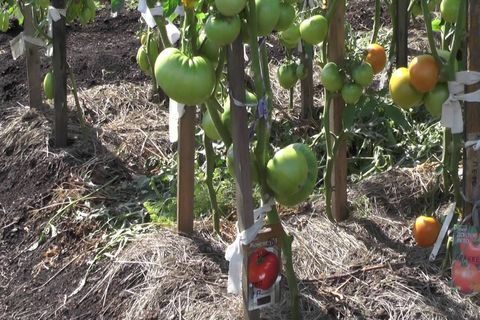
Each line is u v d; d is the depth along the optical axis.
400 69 1.69
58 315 1.93
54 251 2.16
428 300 1.77
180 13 1.71
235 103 1.45
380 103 2.00
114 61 3.38
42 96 2.88
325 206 2.12
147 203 2.21
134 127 2.74
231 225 2.11
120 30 3.97
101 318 1.88
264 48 1.48
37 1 2.44
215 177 2.32
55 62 2.48
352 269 1.89
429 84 1.64
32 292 2.04
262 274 1.54
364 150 2.48
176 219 2.16
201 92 1.40
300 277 1.87
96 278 2.00
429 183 2.16
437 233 1.85
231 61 1.43
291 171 1.47
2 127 2.78
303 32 1.86
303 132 2.60
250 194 1.49
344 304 1.78
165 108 2.92
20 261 2.17
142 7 1.72
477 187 1.72
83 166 2.46
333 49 1.89
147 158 2.56
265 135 1.48
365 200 2.13
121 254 2.02
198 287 1.87
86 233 2.18
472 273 1.69
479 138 1.69
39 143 2.58
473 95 1.64
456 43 1.62
